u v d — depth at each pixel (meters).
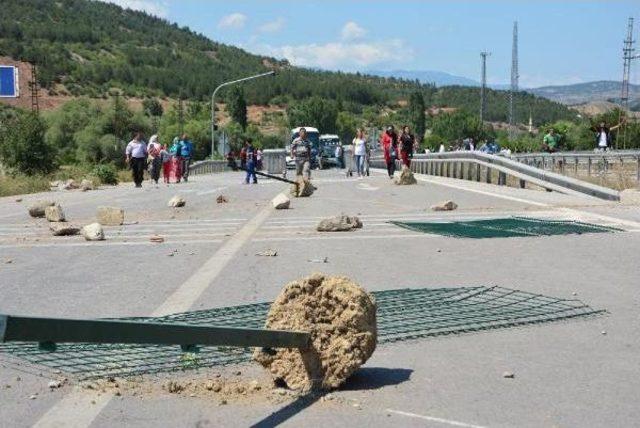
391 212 17.23
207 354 6.01
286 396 5.00
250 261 10.68
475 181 27.75
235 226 15.06
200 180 38.91
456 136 107.44
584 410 4.73
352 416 4.62
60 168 44.62
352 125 166.12
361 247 11.90
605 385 5.21
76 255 11.61
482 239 12.59
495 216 15.98
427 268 10.00
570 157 29.22
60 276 9.77
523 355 5.94
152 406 4.82
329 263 10.43
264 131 176.75
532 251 11.27
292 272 9.75
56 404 4.88
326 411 4.71
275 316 5.20
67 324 3.55
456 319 7.11
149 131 82.62
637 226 13.98
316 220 15.84
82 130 79.38
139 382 5.33
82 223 16.42
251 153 31.89
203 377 5.43
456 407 4.78
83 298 8.31
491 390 5.11
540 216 15.82
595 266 9.95
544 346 6.19
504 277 9.29
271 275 9.55
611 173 27.27
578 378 5.36
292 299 5.18
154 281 9.29
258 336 4.64
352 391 5.10
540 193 21.64
